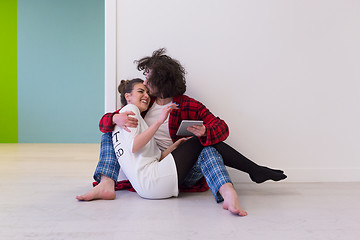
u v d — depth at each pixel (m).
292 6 1.99
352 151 2.04
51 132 4.75
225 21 1.96
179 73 1.67
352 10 2.02
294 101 2.01
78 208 1.38
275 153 2.00
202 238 1.06
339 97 2.03
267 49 1.98
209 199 1.56
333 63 2.02
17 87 4.68
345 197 1.62
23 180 1.99
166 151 1.65
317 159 2.03
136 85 1.66
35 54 4.68
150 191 1.50
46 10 4.67
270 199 1.58
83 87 4.75
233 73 1.97
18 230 1.12
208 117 1.68
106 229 1.13
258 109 1.99
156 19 1.92
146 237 1.06
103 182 1.54
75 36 4.71
